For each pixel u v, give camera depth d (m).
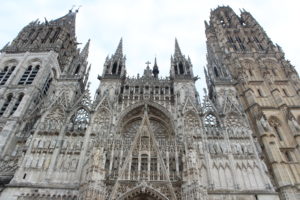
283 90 61.09
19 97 56.31
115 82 56.31
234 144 44.41
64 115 48.94
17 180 38.22
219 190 37.28
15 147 47.03
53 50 69.00
